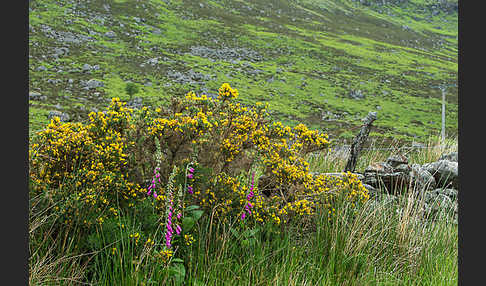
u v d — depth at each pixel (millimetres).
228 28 41812
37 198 3750
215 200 4359
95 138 4262
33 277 3281
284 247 4293
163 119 4211
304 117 22719
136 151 4238
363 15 79000
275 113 22109
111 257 3654
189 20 40562
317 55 40375
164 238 3744
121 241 3742
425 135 22859
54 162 3986
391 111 28062
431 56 53688
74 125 4316
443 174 6906
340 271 4324
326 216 4840
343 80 34094
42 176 3959
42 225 3682
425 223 5363
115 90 19781
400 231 5031
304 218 4781
